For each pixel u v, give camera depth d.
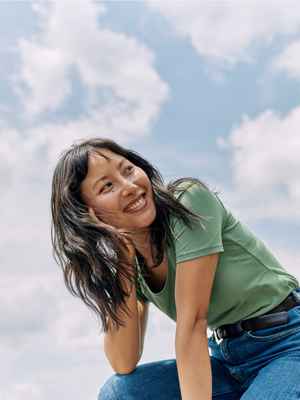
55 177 1.34
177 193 1.33
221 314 1.32
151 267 1.37
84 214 1.31
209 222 1.29
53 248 1.36
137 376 1.39
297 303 1.30
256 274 1.30
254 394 1.20
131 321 1.39
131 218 1.30
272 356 1.27
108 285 1.32
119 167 1.31
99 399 1.42
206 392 1.22
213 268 1.28
